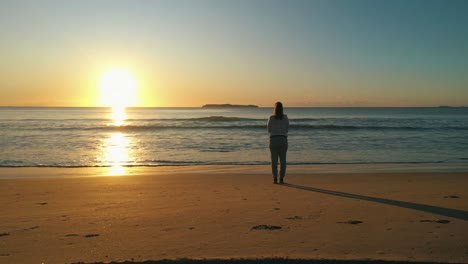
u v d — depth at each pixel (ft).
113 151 63.31
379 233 15.81
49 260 12.79
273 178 32.86
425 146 69.92
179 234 15.97
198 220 18.44
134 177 35.27
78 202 23.34
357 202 22.72
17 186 29.89
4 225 17.65
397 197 24.41
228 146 70.23
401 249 13.58
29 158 54.70
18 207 21.91
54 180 33.32
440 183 30.99
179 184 30.91
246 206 21.76
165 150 64.69
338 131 104.94
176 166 46.55
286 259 12.35
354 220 18.16
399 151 62.64
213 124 134.51
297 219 18.45
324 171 41.50
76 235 15.92
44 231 16.57
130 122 147.74
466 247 13.82
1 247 14.29
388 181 32.32
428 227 16.74
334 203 22.45
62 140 81.25
